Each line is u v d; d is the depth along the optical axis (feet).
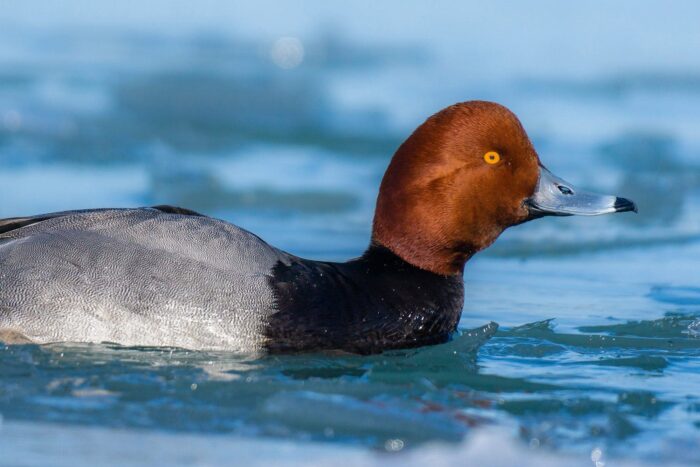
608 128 77.82
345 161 71.05
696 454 27.53
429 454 27.45
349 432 28.81
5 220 35.22
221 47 106.32
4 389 30.66
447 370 33.91
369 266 36.09
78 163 66.23
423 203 35.58
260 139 76.23
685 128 78.33
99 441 27.68
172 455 26.96
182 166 66.64
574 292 45.34
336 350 34.32
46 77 89.97
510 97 87.92
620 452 27.63
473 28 108.68
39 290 33.40
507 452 27.55
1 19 111.14
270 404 29.60
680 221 58.03
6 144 68.90
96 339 33.17
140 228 34.32
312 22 110.73
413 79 95.66
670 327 39.63
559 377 33.55
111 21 112.98
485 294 45.09
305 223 55.57
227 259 34.04
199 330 33.30
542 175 36.40
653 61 98.07
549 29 107.24
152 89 84.17
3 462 26.21
